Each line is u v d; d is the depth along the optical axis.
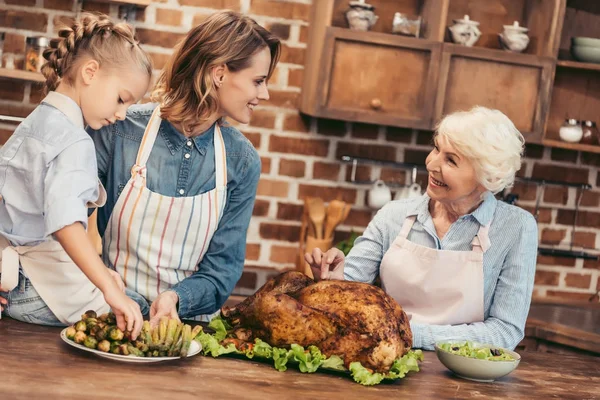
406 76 3.77
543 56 3.87
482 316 2.47
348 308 1.96
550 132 4.19
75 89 2.03
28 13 3.77
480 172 2.35
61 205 1.87
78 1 3.79
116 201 2.35
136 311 1.87
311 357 1.96
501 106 3.84
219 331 2.10
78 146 1.96
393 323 1.97
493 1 4.06
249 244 4.05
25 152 1.96
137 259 2.37
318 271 2.40
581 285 4.33
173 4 3.87
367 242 2.65
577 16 4.18
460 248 2.51
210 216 2.37
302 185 4.06
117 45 2.04
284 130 4.03
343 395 1.83
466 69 3.81
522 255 2.46
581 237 4.32
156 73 3.88
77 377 1.73
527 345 3.48
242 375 1.89
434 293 2.48
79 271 2.11
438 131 2.45
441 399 1.88
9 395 1.59
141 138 2.34
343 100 3.75
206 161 2.37
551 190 4.28
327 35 3.70
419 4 3.98
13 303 2.12
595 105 4.19
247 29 2.25
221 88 2.26
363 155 4.10
